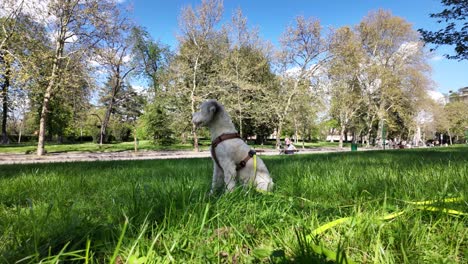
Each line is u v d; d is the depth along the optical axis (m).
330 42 37.03
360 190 3.35
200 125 3.69
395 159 8.48
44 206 3.08
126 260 1.66
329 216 2.44
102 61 25.05
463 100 81.31
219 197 2.93
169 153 31.06
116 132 61.94
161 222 2.19
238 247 1.92
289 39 36.41
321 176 4.36
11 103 22.64
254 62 38.75
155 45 49.94
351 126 56.28
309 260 1.52
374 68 43.62
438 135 93.25
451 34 12.50
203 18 31.62
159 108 38.00
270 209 2.54
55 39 23.75
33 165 9.24
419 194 2.92
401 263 1.64
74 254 1.68
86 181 4.88
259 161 3.71
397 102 46.34
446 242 1.88
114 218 2.50
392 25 44.84
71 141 62.69
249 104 35.72
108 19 24.11
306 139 79.19
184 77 33.25
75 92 25.27
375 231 1.97
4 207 3.23
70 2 23.22
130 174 6.09
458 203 2.48
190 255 1.80
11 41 22.33
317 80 38.25
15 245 1.87
